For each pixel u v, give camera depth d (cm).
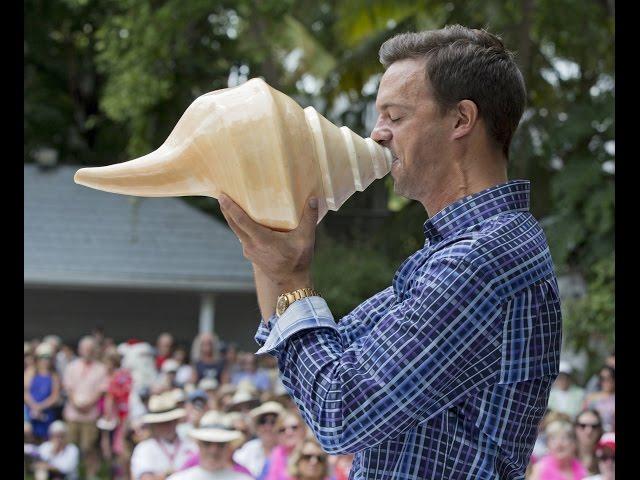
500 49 316
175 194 314
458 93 308
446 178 313
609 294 2345
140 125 3144
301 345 293
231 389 1535
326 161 303
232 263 3353
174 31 3045
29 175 3628
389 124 315
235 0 2984
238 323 3459
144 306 3478
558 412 1259
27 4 4269
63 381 2211
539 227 310
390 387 283
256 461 1155
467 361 287
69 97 4384
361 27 3294
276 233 296
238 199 298
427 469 290
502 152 316
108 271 3294
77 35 4369
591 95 2922
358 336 329
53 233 3397
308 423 292
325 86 3453
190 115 308
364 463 297
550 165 3066
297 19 3344
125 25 2992
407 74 312
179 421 1310
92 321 3447
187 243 3412
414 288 294
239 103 300
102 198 3566
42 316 3422
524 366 290
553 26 2984
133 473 1195
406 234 3322
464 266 290
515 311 290
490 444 291
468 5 2958
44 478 1833
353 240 3469
